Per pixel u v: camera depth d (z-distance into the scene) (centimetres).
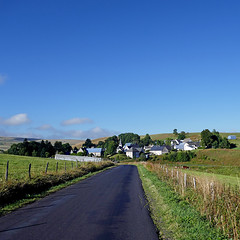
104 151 14388
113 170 4069
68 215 949
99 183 2089
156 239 703
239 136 17062
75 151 13925
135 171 3862
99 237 701
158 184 1856
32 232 730
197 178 1430
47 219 884
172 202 1155
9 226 794
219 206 941
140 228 803
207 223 829
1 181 1385
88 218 909
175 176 2020
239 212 878
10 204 1137
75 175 2556
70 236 701
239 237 725
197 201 1123
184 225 824
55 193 1509
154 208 1128
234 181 2166
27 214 959
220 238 707
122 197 1395
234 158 7281
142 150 14175
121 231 764
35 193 1467
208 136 11019
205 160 7338
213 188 1057
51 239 671
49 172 2144
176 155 7762
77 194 1474
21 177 1825
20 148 9625
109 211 1033
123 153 13750
